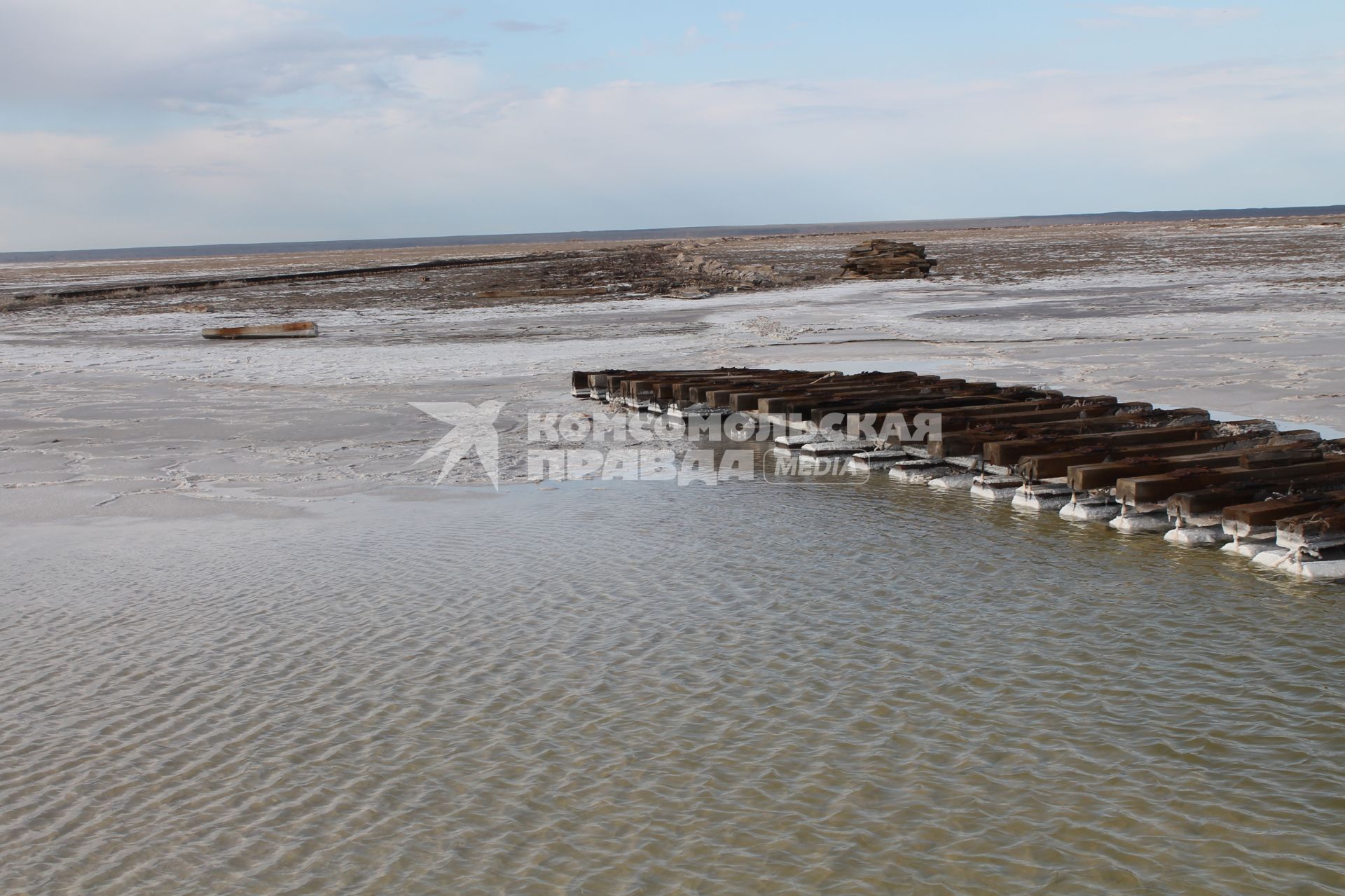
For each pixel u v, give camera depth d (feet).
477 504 37.70
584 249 409.08
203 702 21.62
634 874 15.56
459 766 18.79
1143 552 30.76
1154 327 82.53
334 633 25.25
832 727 19.93
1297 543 28.68
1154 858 15.67
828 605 26.55
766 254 263.08
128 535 34.14
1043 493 36.45
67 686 22.53
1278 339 72.49
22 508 37.63
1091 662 22.72
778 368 69.10
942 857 15.83
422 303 133.59
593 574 29.37
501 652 23.90
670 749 19.24
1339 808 16.84
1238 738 19.20
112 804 17.83
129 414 56.70
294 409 57.98
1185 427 41.32
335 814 17.34
